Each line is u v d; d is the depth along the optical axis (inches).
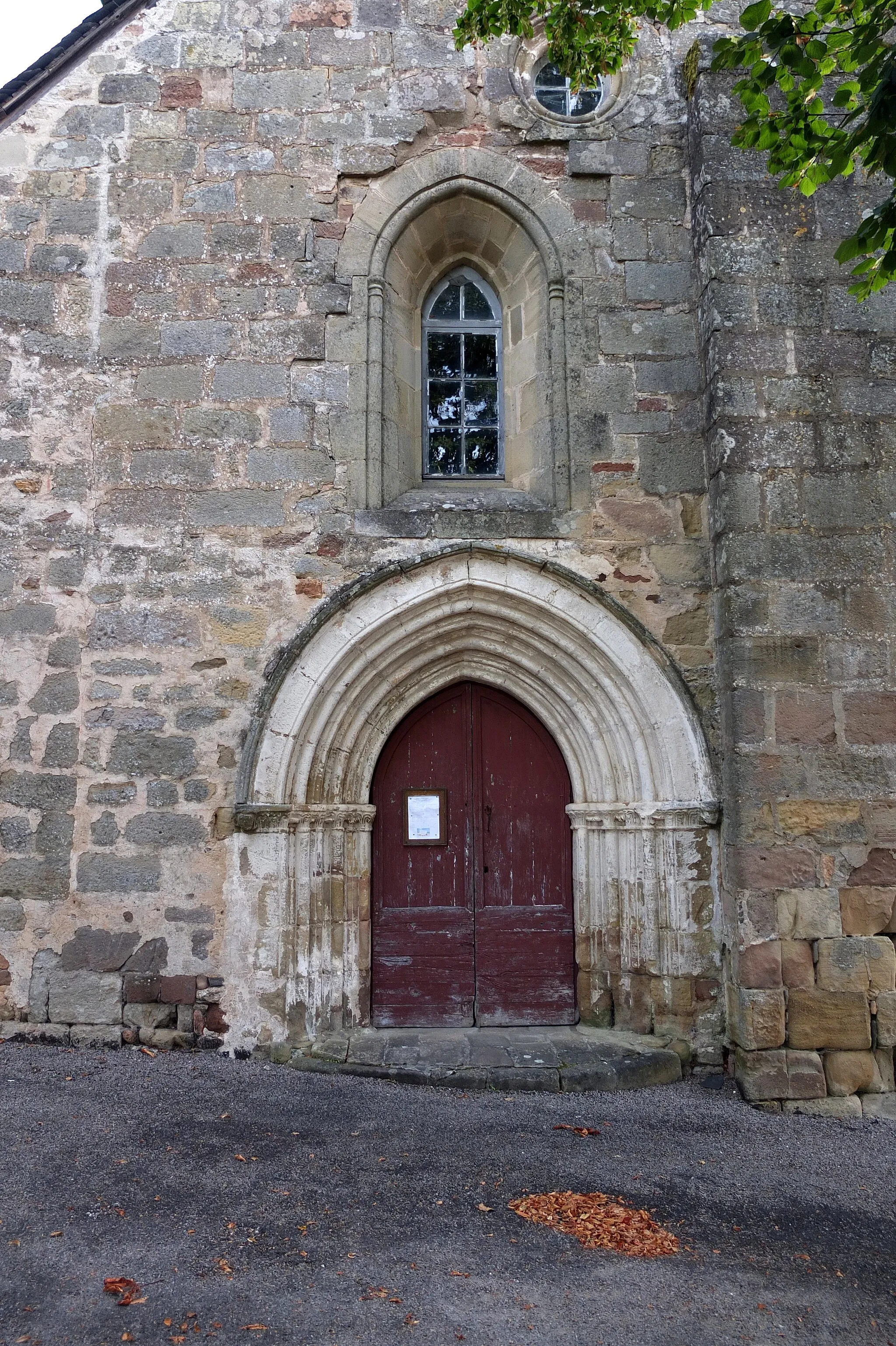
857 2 155.6
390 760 247.0
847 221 230.7
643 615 232.7
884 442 222.1
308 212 245.3
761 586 216.8
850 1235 145.2
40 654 226.5
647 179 249.9
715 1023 219.6
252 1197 149.5
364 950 235.0
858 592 217.0
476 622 238.2
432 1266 131.6
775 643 215.2
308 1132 176.4
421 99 251.3
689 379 241.4
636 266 245.9
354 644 229.0
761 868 208.5
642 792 229.5
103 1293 122.5
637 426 239.8
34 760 223.8
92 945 219.5
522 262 256.5
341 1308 121.1
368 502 234.8
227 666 227.6
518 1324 119.3
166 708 225.9
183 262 241.6
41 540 229.9
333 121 249.1
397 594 231.1
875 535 218.8
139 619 228.2
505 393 260.8
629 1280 130.0
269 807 219.5
